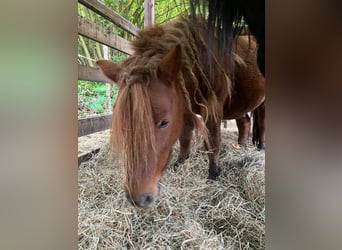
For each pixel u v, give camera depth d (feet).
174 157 6.87
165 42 4.02
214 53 4.27
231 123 13.66
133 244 3.87
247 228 4.22
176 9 13.33
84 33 5.50
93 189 5.10
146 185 3.15
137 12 12.75
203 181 5.58
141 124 3.02
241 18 3.89
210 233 4.08
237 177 5.79
